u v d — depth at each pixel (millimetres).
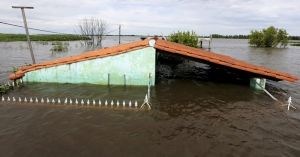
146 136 11430
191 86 21328
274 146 10734
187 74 27141
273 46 97375
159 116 14031
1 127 12172
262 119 13906
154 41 19234
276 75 19859
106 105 15695
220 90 20141
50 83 20516
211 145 10688
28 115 13836
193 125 12859
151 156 9633
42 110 14672
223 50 77188
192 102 16766
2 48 63438
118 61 19891
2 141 10711
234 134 11867
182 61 37844
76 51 58688
